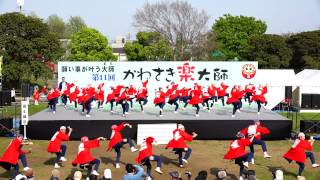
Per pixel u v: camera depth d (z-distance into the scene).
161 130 19.84
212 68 27.17
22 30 43.44
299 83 33.19
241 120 20.36
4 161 13.16
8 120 21.05
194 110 24.00
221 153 18.08
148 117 20.97
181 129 15.59
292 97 33.50
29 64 43.75
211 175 14.91
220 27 66.69
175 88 23.81
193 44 59.78
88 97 21.06
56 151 14.91
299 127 23.75
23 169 15.02
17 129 22.23
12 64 42.84
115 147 15.33
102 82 26.83
